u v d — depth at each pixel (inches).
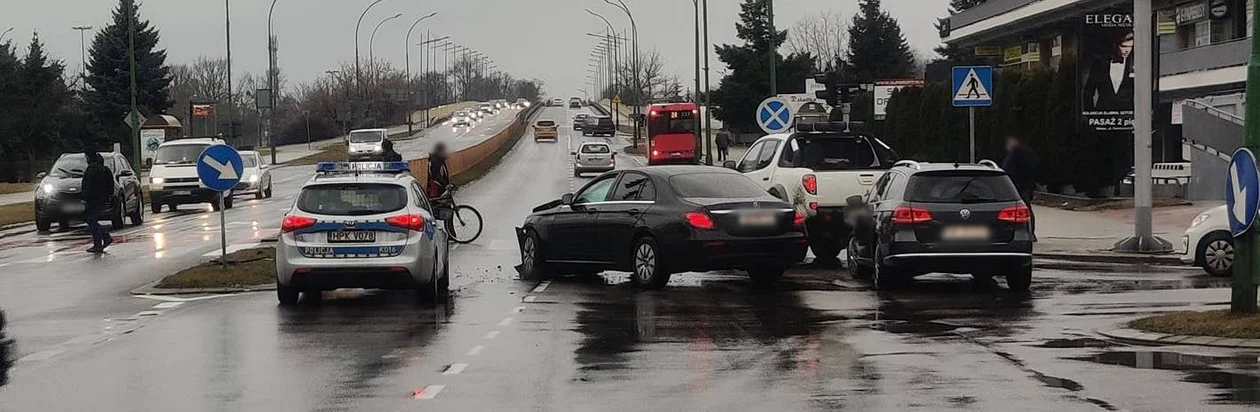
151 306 634.8
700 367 422.9
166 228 1283.2
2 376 424.5
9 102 3112.7
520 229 784.9
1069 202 1326.3
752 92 3587.6
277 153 3826.3
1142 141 837.8
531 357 450.6
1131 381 380.2
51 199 1283.2
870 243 689.6
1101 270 763.4
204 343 497.4
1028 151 909.2
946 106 1619.1
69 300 668.7
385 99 5472.4
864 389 375.9
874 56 4074.8
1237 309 480.4
